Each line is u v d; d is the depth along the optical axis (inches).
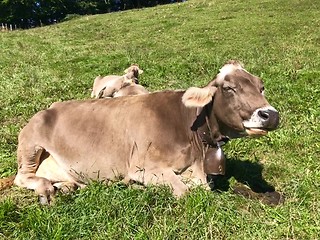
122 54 211.3
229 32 255.8
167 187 69.6
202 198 66.6
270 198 72.4
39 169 80.2
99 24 364.2
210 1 400.5
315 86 128.8
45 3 767.7
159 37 267.0
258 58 172.7
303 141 93.4
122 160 75.3
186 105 68.8
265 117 62.9
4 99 141.5
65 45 271.6
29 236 63.3
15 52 249.3
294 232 61.7
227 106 66.9
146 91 129.4
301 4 325.4
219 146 71.9
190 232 61.7
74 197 72.6
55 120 79.6
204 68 167.2
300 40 211.2
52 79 170.7
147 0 844.0
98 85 140.2
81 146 77.0
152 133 72.6
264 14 305.7
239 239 60.9
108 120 76.8
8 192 78.9
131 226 63.5
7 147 100.0
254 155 89.2
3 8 749.3
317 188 73.9
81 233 62.7
